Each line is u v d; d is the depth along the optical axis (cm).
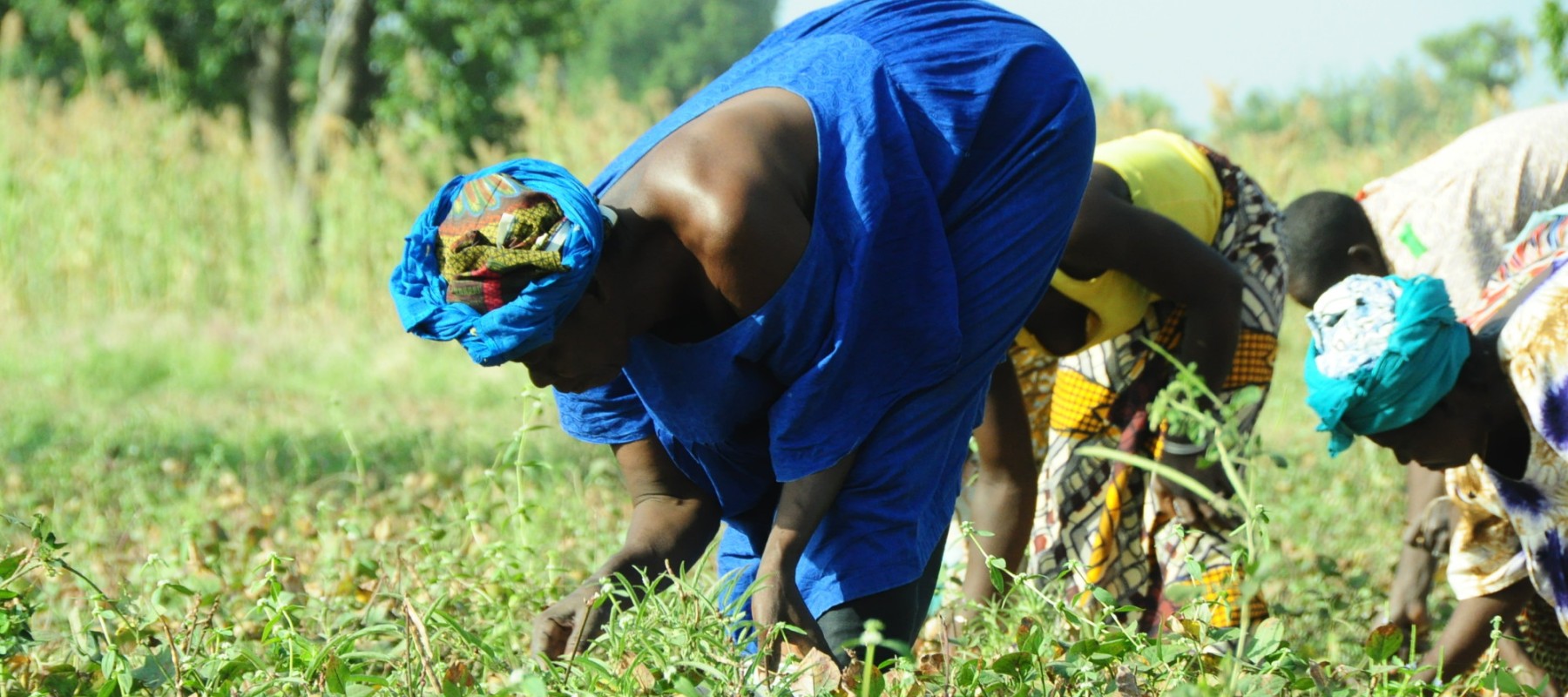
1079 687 227
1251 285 360
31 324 1137
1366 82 1139
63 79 1875
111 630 291
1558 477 280
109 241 1214
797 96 247
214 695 229
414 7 1459
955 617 306
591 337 235
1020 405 361
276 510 488
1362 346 276
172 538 420
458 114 1480
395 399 894
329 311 1187
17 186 1195
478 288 223
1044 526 384
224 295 1266
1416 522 357
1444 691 256
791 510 247
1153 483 354
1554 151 390
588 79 1227
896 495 255
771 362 246
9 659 246
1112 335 354
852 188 240
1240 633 206
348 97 1480
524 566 338
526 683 186
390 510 466
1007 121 261
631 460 279
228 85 1608
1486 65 2175
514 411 834
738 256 229
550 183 225
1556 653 350
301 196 1415
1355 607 363
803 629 241
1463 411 280
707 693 220
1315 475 536
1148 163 351
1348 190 900
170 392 910
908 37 261
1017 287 262
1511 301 288
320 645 271
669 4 7100
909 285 246
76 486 527
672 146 238
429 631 257
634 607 245
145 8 1555
